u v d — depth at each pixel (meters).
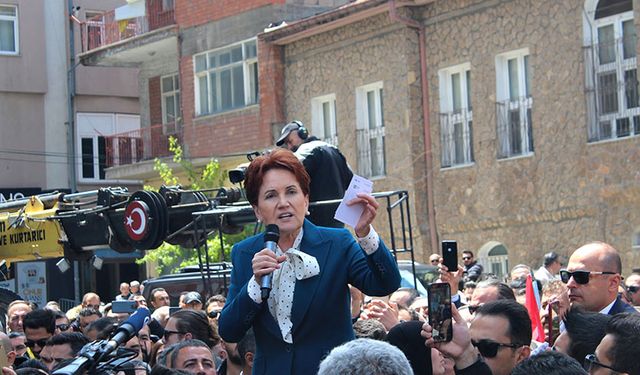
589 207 24.81
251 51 33.50
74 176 43.25
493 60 26.81
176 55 37.69
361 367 5.40
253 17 33.44
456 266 7.92
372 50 29.48
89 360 6.33
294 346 6.49
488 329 7.79
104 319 11.73
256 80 33.47
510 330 7.77
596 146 24.67
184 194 13.53
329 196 10.27
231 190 13.40
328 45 30.80
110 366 6.50
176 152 32.59
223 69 34.41
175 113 37.94
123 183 43.56
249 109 33.12
